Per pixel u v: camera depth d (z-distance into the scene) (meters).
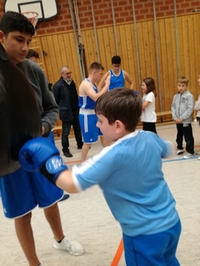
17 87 1.00
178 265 1.25
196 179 2.85
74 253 1.86
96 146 4.40
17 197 1.47
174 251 1.17
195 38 4.86
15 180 1.44
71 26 4.79
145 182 1.04
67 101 4.02
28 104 1.04
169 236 1.06
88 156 3.98
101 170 0.96
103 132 1.09
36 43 4.74
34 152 0.97
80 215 2.39
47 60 4.89
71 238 2.06
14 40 1.30
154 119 3.73
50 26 4.77
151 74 5.05
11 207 1.48
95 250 1.89
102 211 2.42
